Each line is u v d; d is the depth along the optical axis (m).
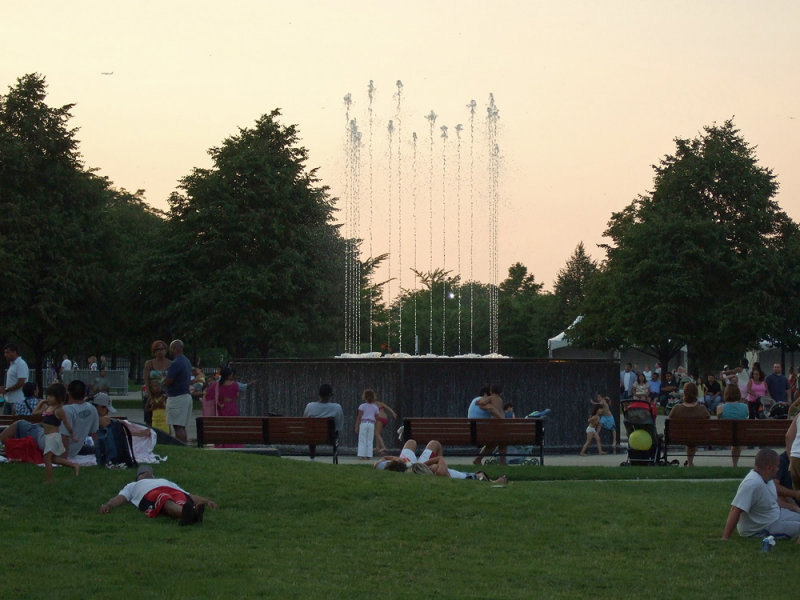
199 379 31.77
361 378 24.83
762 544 11.59
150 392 22.67
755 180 55.62
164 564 10.32
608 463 22.16
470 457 23.62
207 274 52.34
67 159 50.69
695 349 55.41
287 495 13.63
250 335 51.28
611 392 25.25
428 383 24.58
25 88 50.03
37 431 14.95
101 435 14.88
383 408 24.47
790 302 54.56
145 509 12.68
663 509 13.63
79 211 51.28
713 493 16.14
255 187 53.03
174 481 13.97
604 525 12.70
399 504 13.41
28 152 49.66
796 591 9.90
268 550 11.22
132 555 10.66
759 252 54.03
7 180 49.09
